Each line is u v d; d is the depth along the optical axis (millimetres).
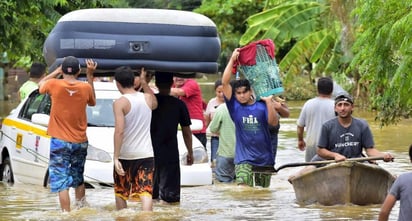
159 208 29766
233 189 33938
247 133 33594
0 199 31828
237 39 122312
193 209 29766
